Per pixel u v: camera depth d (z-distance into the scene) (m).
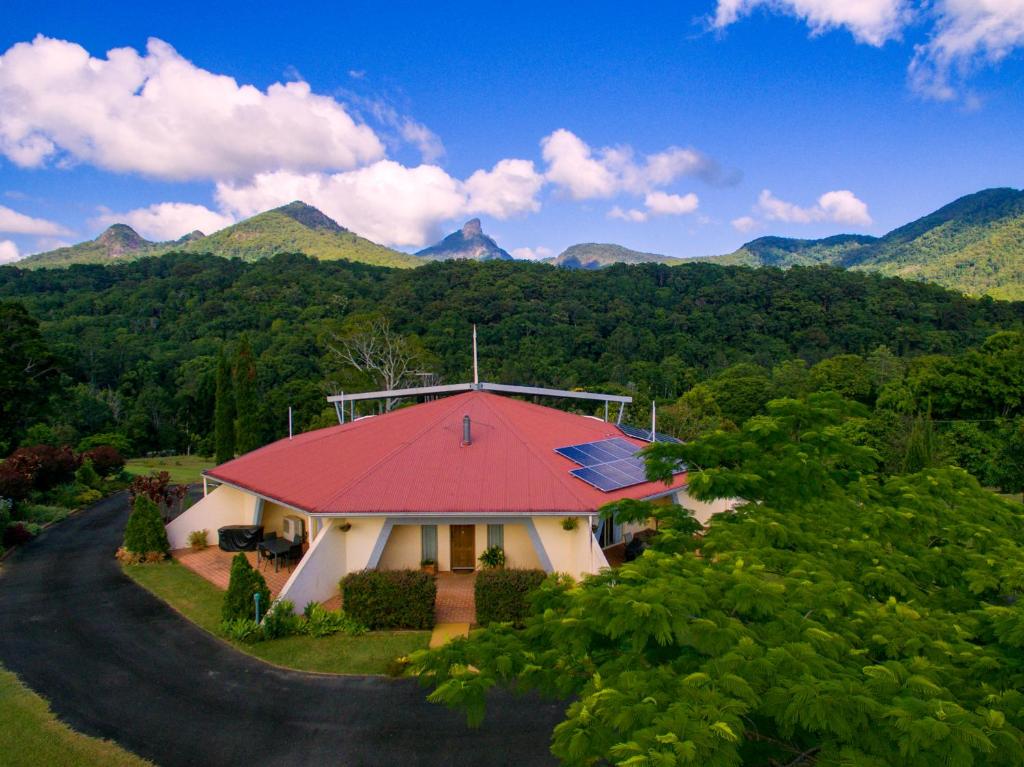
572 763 5.34
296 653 15.31
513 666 7.34
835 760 4.89
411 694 13.34
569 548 18.36
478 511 17.84
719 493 9.77
